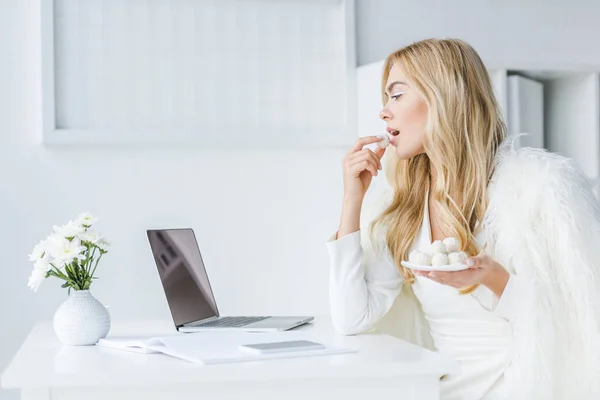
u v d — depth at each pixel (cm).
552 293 157
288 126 268
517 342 157
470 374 167
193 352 138
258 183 268
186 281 191
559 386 156
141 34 258
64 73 253
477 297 167
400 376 136
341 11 271
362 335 170
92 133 253
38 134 253
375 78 259
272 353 138
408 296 190
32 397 128
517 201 165
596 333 154
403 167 185
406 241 179
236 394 133
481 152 173
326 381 135
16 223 253
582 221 158
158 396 131
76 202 256
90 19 255
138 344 148
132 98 258
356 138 271
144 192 261
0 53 251
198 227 264
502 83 257
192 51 262
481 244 171
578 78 276
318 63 270
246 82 265
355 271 172
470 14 286
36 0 252
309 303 271
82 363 136
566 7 294
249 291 267
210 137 260
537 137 277
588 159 273
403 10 280
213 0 262
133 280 260
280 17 267
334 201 273
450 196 173
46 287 254
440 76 173
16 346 253
